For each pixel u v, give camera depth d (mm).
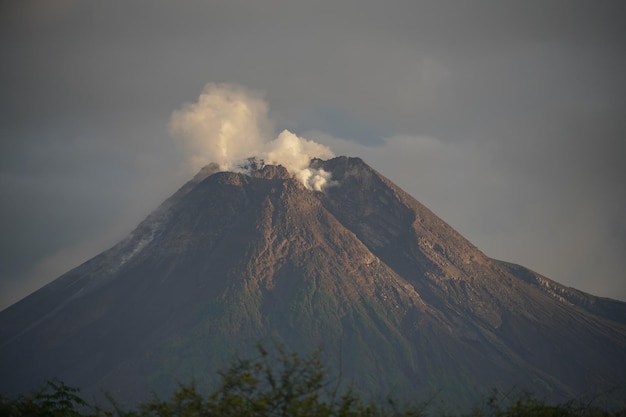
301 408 50344
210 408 51375
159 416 53188
